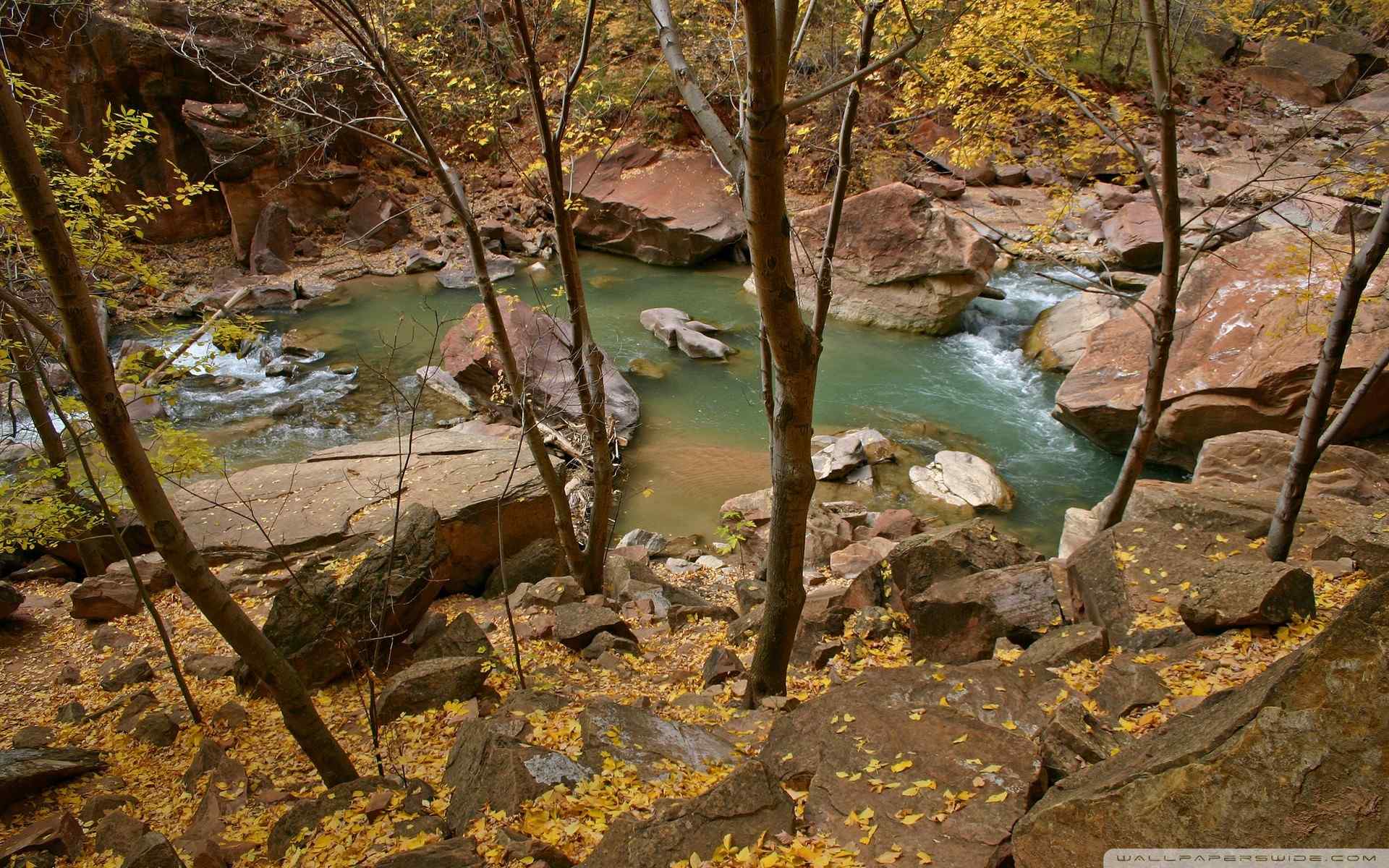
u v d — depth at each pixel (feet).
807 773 15.94
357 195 80.07
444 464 37.76
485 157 87.51
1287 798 10.54
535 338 53.67
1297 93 100.42
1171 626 20.25
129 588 31.12
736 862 13.00
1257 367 41.75
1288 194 29.07
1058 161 29.76
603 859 13.28
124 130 69.46
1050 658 19.76
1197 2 34.14
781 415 18.81
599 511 30.78
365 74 34.63
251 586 31.63
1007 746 15.10
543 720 19.93
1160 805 11.37
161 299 66.74
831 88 14.99
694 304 71.05
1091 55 88.33
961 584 23.43
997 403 54.08
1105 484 44.96
